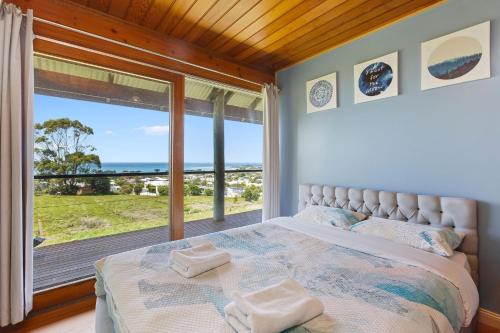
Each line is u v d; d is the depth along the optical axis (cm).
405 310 94
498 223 170
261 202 351
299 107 305
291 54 283
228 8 200
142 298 102
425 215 195
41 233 221
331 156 271
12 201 162
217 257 135
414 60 207
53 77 210
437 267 135
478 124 176
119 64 219
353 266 137
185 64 255
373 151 235
